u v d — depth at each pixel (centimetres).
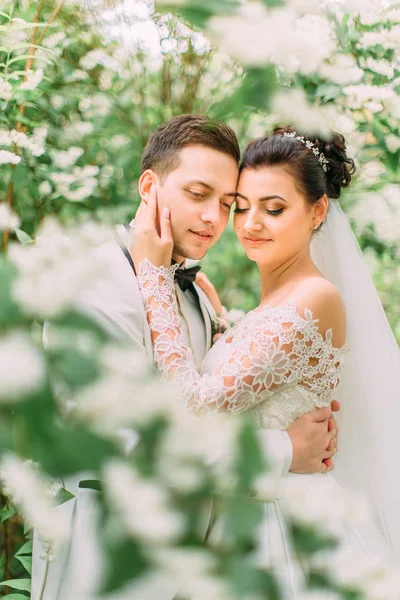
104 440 42
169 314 162
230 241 279
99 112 264
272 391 160
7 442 40
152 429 47
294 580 57
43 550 129
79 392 43
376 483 188
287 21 53
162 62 263
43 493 46
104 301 154
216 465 49
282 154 169
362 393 190
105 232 69
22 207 246
